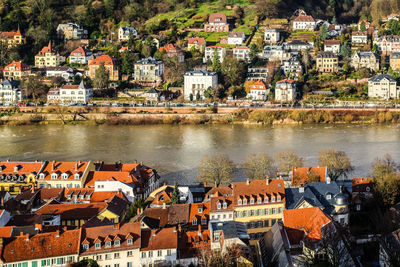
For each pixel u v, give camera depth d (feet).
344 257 554.46
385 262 562.25
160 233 582.35
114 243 565.53
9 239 550.77
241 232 606.14
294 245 571.28
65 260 552.41
